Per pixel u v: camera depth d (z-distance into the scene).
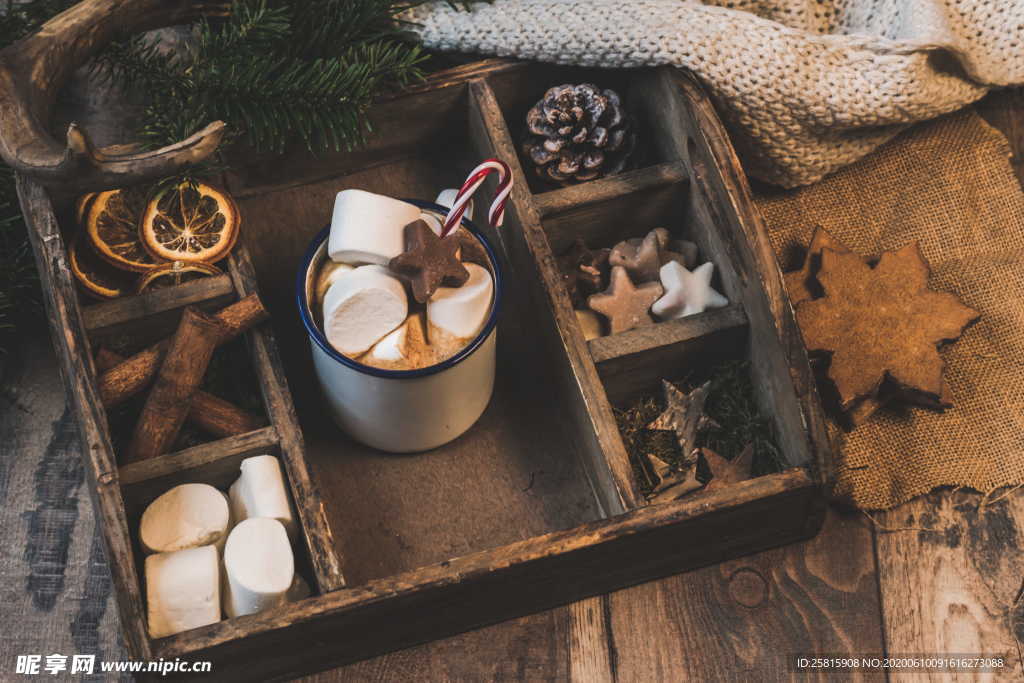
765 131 0.96
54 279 0.87
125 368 0.88
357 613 0.84
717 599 0.92
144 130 0.92
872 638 0.92
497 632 0.91
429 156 1.01
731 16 0.94
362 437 0.92
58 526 0.93
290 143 0.97
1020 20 0.97
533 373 0.96
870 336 0.93
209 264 0.91
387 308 0.86
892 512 0.95
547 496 0.93
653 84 0.96
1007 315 0.98
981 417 0.95
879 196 1.01
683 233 0.97
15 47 0.89
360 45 0.95
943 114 1.02
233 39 0.92
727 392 0.93
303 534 0.87
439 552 0.91
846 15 1.00
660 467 0.91
